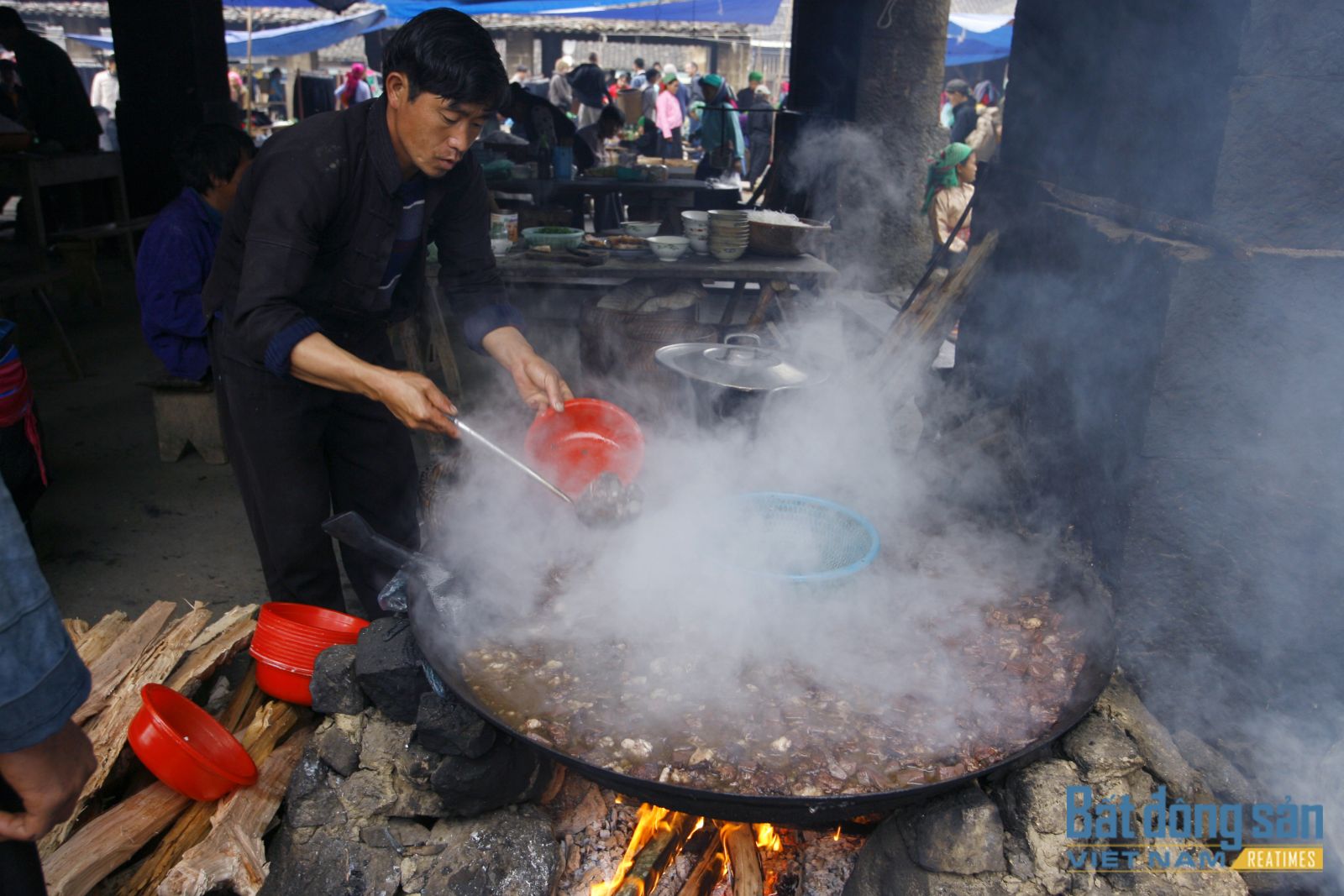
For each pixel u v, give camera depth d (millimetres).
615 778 1576
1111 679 2131
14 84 11367
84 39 19172
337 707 2088
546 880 1945
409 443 2844
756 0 14297
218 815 2057
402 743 2014
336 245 2219
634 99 16281
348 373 2018
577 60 23719
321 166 2066
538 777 2061
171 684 2475
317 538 2646
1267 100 1995
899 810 1872
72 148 9148
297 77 14953
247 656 2869
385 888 1945
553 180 7703
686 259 5145
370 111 2111
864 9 6895
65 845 1948
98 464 4633
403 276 2486
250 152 3527
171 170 8789
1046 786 1805
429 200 2314
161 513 4117
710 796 1534
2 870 1279
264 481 2514
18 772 1155
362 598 2939
